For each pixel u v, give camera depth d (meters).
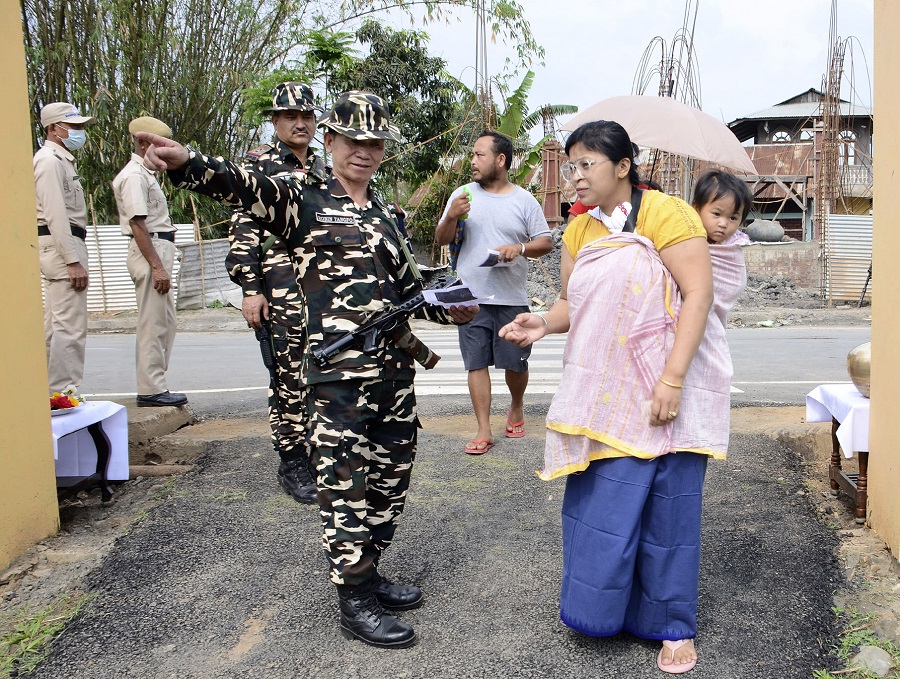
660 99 4.99
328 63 16.66
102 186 15.03
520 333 2.67
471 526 3.66
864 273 14.99
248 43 15.89
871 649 2.53
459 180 16.08
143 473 4.46
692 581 2.50
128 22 14.45
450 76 17.20
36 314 3.37
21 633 2.75
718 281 2.53
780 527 3.55
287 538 3.54
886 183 3.13
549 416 2.56
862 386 3.53
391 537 2.93
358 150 2.62
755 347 10.12
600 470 2.46
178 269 14.55
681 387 2.37
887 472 3.19
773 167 21.89
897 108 3.02
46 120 4.79
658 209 2.44
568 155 2.56
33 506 3.38
